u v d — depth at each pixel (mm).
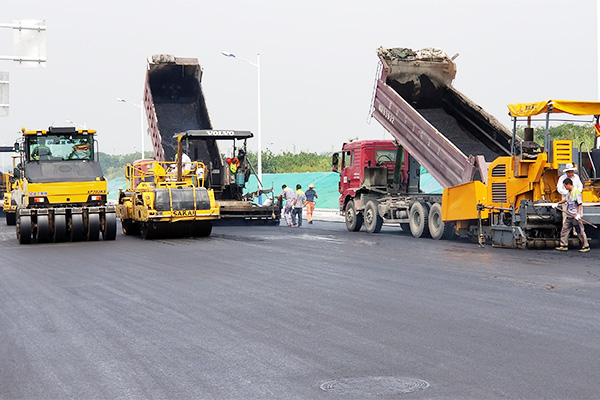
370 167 24484
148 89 30312
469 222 19781
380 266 14258
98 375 6477
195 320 8945
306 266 14477
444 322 8523
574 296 10281
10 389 6105
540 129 25406
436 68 22656
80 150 22672
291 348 7340
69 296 11125
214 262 15555
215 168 29828
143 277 13211
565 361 6617
